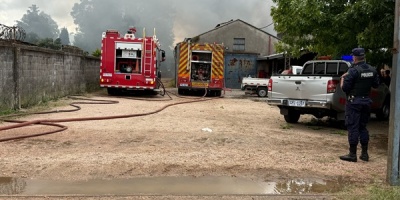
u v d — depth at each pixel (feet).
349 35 32.60
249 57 106.22
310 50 46.91
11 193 14.66
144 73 57.31
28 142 23.26
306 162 20.36
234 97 68.13
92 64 68.18
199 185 16.21
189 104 50.78
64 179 16.53
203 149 22.67
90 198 14.21
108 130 27.81
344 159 21.06
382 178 17.72
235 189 15.83
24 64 38.75
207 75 66.44
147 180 16.69
